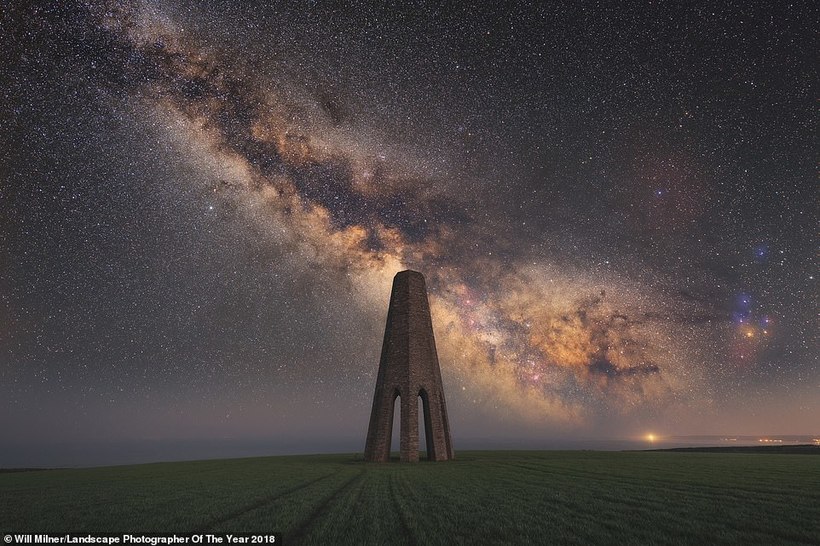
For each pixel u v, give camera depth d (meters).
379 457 36.03
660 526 10.95
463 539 9.70
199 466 34.00
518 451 51.38
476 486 19.08
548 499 15.31
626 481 20.52
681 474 23.42
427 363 38.97
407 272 41.31
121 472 29.67
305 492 17.67
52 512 13.89
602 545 9.23
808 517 11.96
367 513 12.91
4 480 24.89
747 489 17.59
